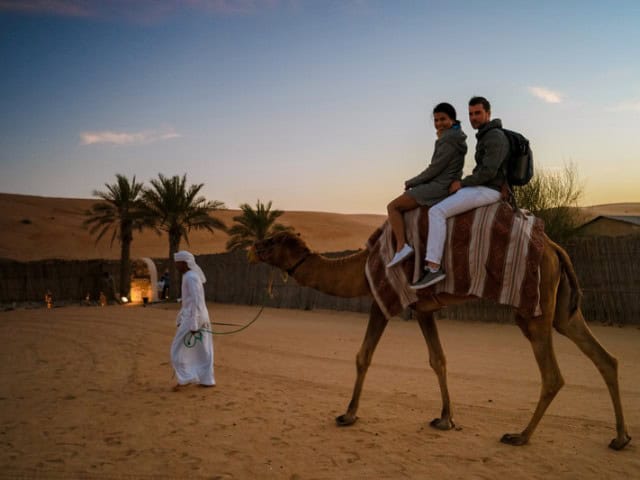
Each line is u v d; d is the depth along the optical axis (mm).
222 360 11336
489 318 19797
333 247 84812
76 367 10336
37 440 5848
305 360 11352
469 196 5895
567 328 5902
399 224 6129
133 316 22188
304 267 6867
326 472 4988
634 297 17031
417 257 5973
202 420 6629
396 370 10133
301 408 7234
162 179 34875
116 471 4984
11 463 5164
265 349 13062
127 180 37812
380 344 14188
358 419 6699
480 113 6160
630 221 26406
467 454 5461
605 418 6734
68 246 73688
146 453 5457
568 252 18391
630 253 17188
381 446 5695
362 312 24578
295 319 22203
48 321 20156
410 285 5992
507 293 5680
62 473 4934
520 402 7594
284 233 6980
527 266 5637
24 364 10703
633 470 5020
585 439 5918
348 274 6660
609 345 13125
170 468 5062
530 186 22422
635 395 7973
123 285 37562
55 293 37406
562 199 22297
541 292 5672
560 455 5422
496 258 5719
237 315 24297
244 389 8398
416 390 8352
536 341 5766
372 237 6531
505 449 5613
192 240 83125
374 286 6219
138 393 8102
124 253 37906
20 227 77625
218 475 4902
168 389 8391
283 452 5504
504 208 5898
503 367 10469
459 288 5820
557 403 7527
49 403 7465
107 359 11273
